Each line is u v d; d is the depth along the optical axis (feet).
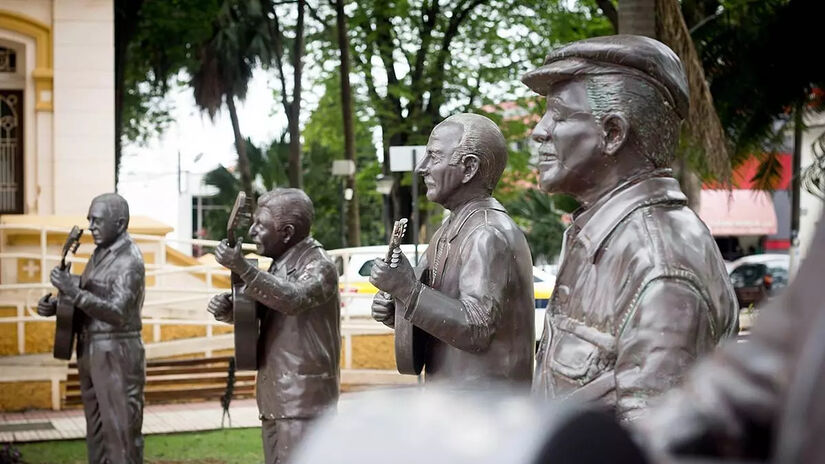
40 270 52.01
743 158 51.88
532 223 107.34
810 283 1.83
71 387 46.73
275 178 120.06
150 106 111.14
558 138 11.12
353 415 1.79
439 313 15.17
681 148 35.91
